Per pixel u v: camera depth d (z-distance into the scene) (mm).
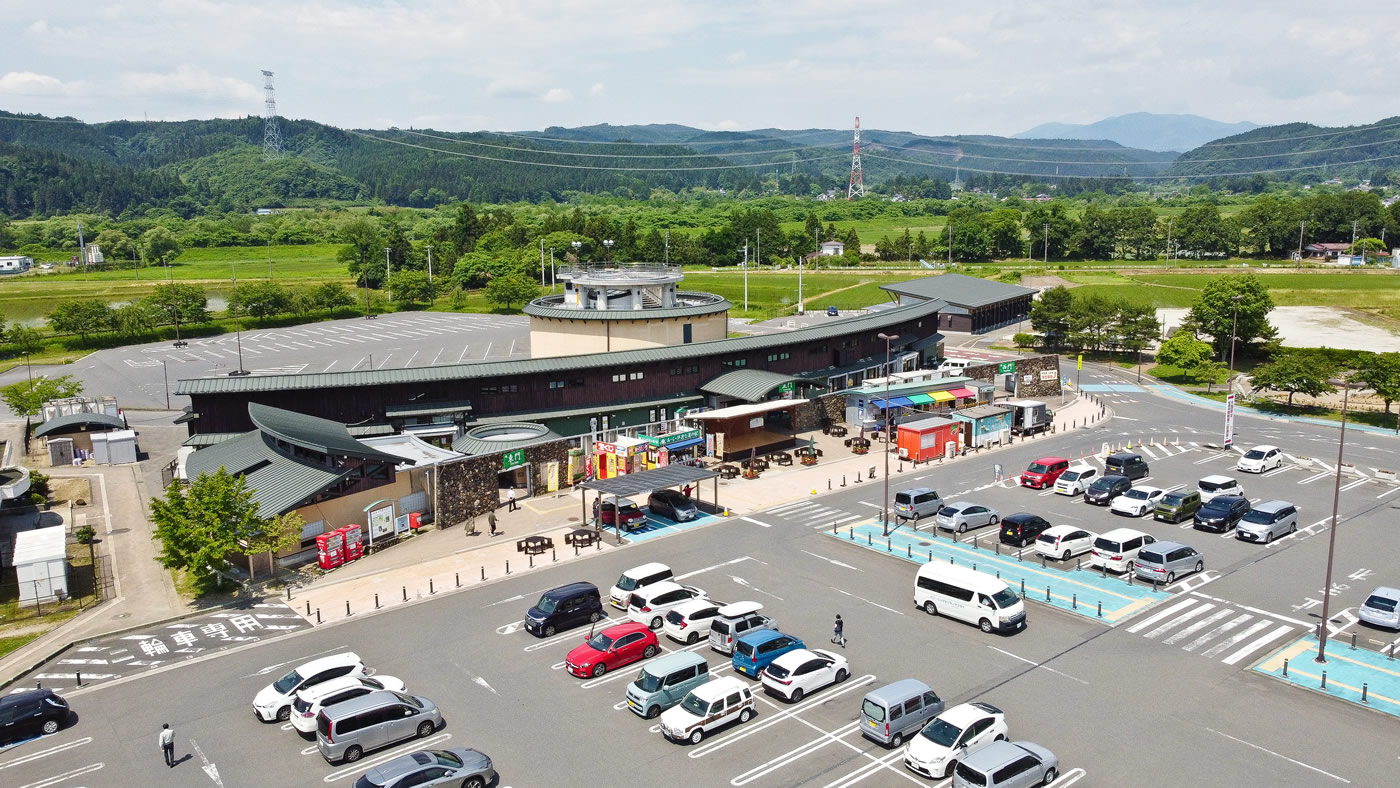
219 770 37188
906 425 86938
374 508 62531
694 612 49281
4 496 66000
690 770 37125
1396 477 79562
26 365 142250
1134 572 57781
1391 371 102312
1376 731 39906
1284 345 148500
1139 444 92938
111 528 68250
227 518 55406
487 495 70688
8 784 36312
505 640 49188
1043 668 45750
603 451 78625
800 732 40125
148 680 45031
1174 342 129250
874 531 66688
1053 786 35688
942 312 165875
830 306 185125
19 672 45531
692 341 97375
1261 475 80812
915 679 43469
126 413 110438
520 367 81875
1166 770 36969
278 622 51594
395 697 39406
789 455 85250
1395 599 50250
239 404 75188
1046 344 154875
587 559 61000
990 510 68562
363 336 168250
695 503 73812
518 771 37000
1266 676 45000
